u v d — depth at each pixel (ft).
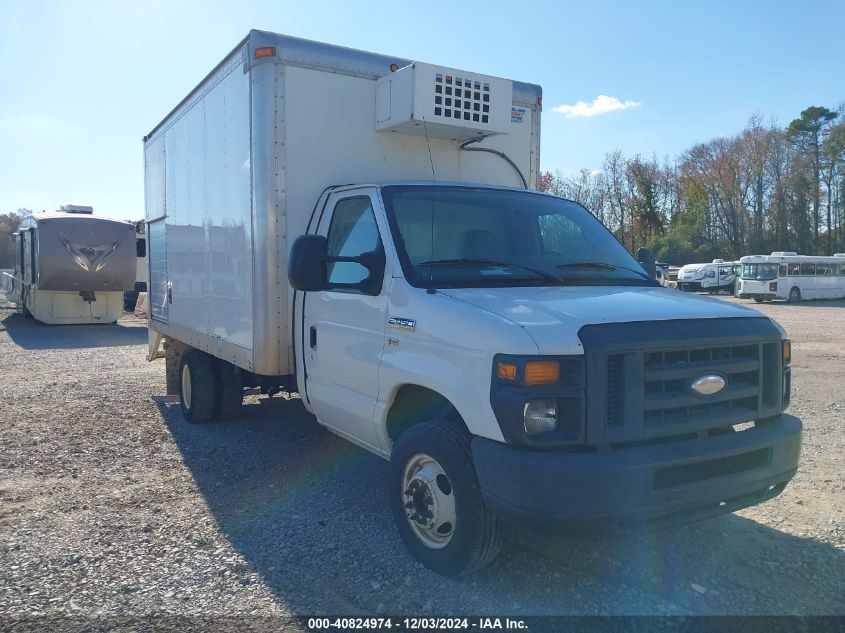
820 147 211.82
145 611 12.54
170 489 19.19
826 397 31.76
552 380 11.45
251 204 18.94
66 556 14.84
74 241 66.18
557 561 14.33
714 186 220.02
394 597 12.98
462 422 13.46
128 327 71.26
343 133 19.43
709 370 12.35
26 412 28.89
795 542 15.28
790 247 211.41
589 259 16.80
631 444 11.81
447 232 15.97
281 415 27.76
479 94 19.26
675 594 13.04
